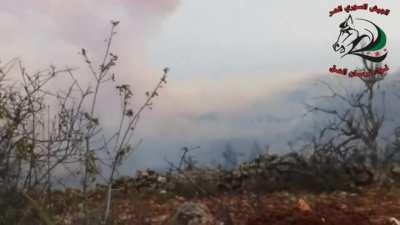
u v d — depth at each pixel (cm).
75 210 733
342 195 1223
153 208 1046
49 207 698
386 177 1346
